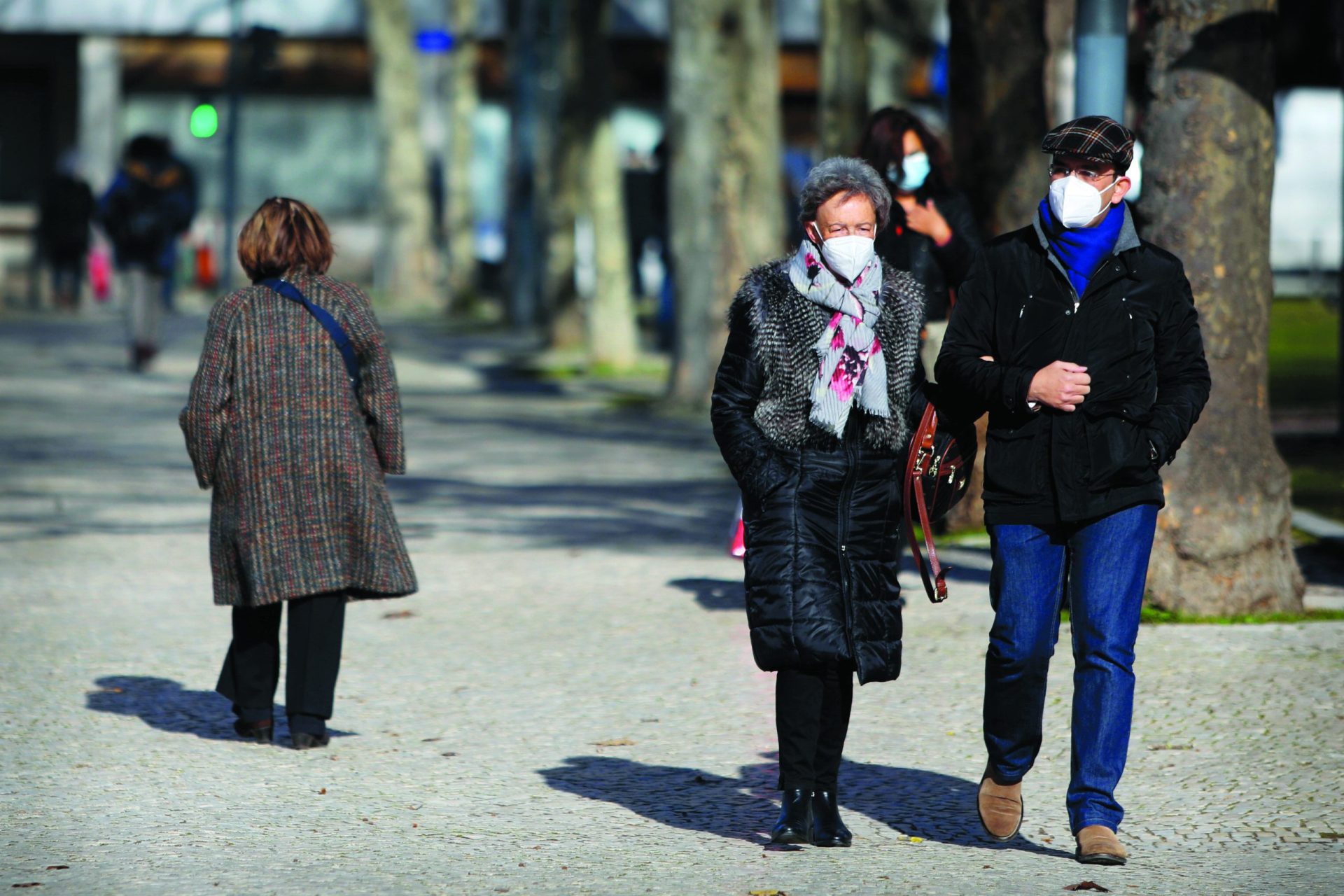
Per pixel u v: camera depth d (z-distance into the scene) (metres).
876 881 17.83
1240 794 20.77
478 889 17.66
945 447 18.56
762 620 18.36
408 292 128.00
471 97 119.94
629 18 124.81
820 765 18.95
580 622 30.61
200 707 25.41
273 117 135.12
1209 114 29.20
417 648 28.95
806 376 18.25
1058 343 18.02
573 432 59.47
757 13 61.38
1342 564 35.00
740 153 62.00
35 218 121.88
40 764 22.36
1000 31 38.28
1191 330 18.33
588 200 78.75
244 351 23.41
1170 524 29.73
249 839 19.38
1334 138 106.00
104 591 33.34
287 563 23.03
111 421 60.16
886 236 28.05
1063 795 20.94
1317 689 25.03
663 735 23.77
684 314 63.75
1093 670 18.02
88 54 124.00
